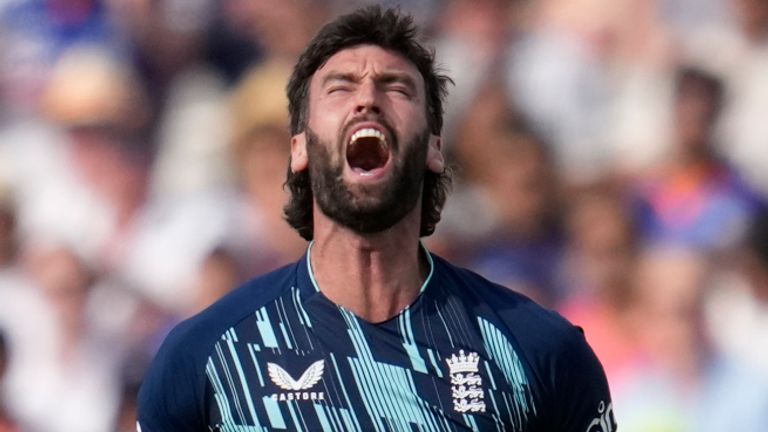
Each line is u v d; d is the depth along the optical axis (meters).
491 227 28.56
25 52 31.38
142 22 31.28
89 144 30.23
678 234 28.45
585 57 30.77
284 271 11.66
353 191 11.04
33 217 29.67
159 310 28.48
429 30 30.88
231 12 31.33
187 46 31.09
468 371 11.03
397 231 11.18
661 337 27.28
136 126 30.61
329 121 11.27
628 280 27.88
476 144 29.31
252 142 29.28
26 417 27.88
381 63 11.50
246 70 30.94
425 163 11.47
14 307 28.50
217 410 11.00
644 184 29.33
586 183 29.05
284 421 10.81
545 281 28.09
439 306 11.29
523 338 11.26
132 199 29.78
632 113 30.31
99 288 28.77
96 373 28.11
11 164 30.30
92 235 29.38
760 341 27.27
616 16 31.06
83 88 30.59
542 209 28.78
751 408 26.78
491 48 30.67
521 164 28.91
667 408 26.75
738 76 30.50
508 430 10.98
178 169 29.98
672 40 31.03
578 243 28.47
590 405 11.54
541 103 30.30
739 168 29.58
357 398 10.86
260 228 28.83
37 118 30.77
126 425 27.84
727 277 27.86
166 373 11.16
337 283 11.22
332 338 11.07
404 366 10.99
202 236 28.75
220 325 11.20
